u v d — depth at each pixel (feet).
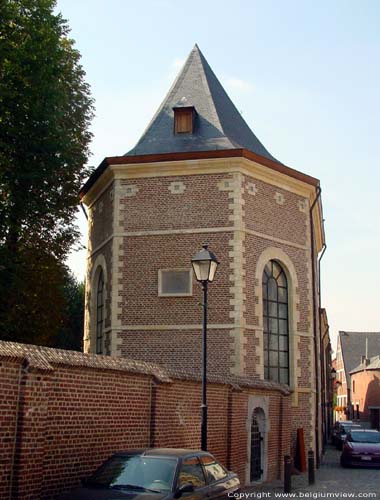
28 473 28.30
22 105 62.90
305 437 69.05
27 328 70.49
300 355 69.56
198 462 29.78
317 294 88.33
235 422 51.11
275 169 68.64
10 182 63.93
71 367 32.53
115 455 29.40
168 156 66.39
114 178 68.28
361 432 82.64
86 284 77.20
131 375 37.83
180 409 42.91
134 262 66.28
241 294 63.52
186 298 64.39
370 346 258.57
